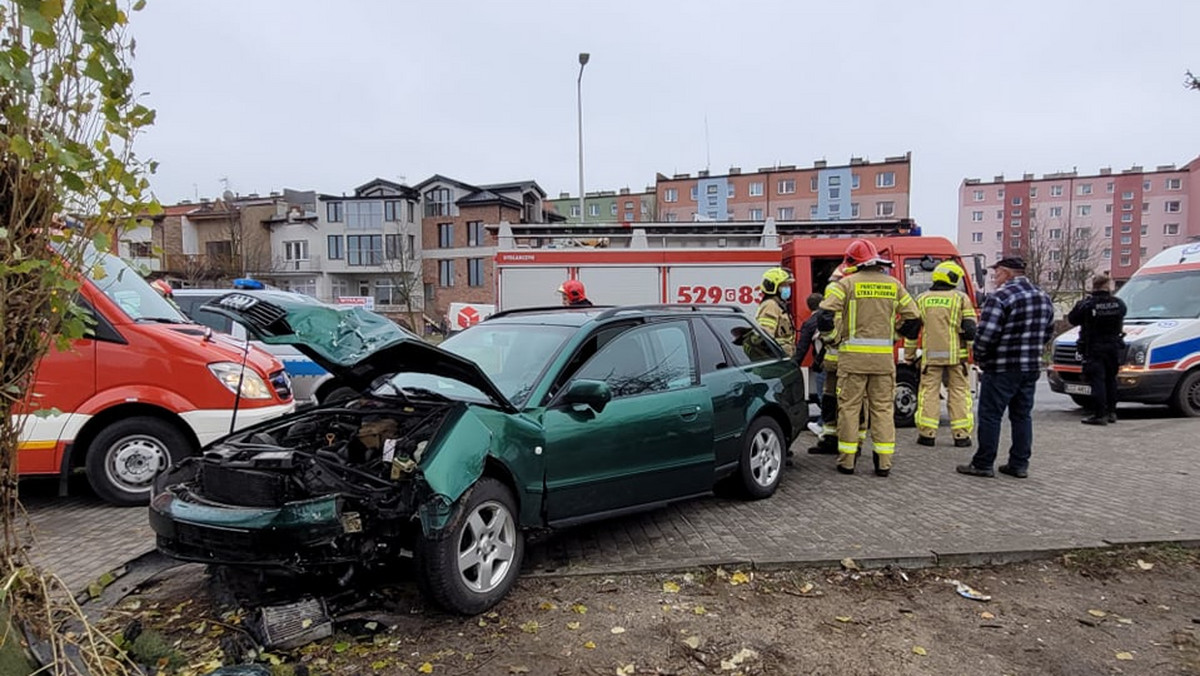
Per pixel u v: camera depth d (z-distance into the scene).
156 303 6.46
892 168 69.56
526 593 3.99
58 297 2.55
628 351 4.94
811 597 3.91
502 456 3.84
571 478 4.22
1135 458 7.18
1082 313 9.58
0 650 2.35
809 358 9.15
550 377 4.35
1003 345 6.25
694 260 9.86
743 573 4.22
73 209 2.52
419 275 56.25
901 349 9.30
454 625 3.60
